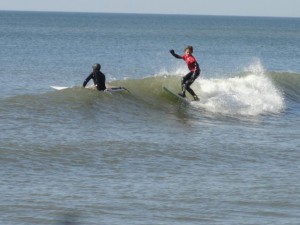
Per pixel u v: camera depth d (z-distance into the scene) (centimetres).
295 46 13525
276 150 2655
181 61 8581
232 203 1870
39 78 5678
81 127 2794
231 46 12838
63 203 1795
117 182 2055
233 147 2661
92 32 18438
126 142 2600
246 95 3794
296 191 2028
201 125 3109
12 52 8819
